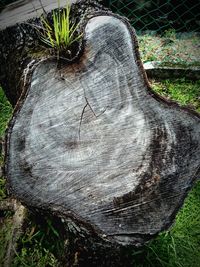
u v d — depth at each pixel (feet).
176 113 2.36
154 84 4.38
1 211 3.30
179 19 5.14
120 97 2.39
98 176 2.32
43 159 2.35
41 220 2.97
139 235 2.31
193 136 2.36
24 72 2.63
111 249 2.51
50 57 2.41
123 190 2.29
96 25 2.44
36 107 2.37
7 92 3.56
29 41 2.97
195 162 2.36
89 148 2.35
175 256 2.82
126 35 2.42
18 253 2.96
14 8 3.59
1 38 3.13
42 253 2.94
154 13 5.17
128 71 2.40
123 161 2.33
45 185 2.35
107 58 2.42
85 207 2.29
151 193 2.31
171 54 4.60
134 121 2.36
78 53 2.42
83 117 2.38
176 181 2.34
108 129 2.36
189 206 3.17
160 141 2.34
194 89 4.29
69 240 2.61
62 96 2.39
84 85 2.41
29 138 2.35
